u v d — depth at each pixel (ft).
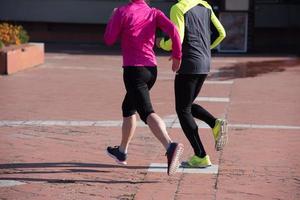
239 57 141.18
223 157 51.42
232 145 55.72
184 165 48.42
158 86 94.43
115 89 90.94
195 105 48.47
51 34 177.68
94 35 177.37
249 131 62.08
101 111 73.10
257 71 114.32
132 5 44.73
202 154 47.83
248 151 53.62
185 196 41.34
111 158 51.16
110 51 152.76
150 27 44.34
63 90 89.35
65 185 43.83
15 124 65.10
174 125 64.75
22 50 110.42
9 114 70.74
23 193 42.06
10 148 54.65
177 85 46.57
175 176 45.93
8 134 60.39
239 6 150.82
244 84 97.04
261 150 54.03
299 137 59.52
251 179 45.32
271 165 49.14
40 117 69.10
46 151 53.62
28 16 176.04
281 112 73.31
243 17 151.43
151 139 57.93
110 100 81.15
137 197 41.14
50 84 95.14
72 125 64.69
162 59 135.95
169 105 77.71
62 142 57.06
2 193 42.06
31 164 49.26
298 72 112.78
